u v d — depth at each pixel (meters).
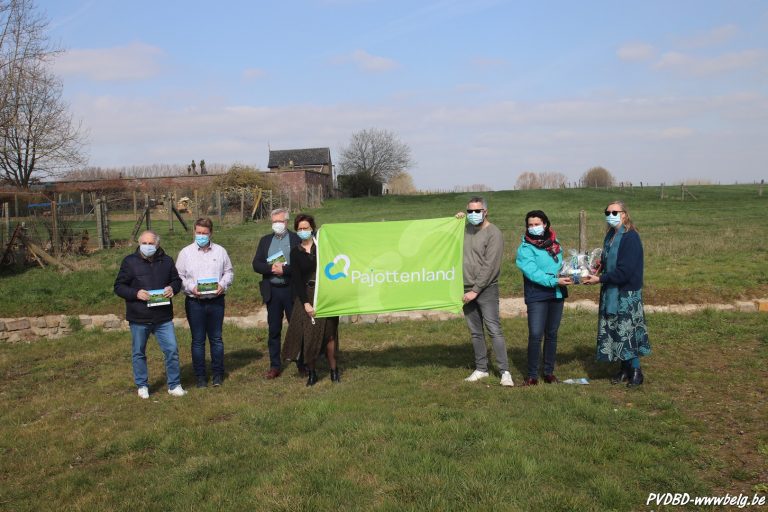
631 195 49.28
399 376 7.30
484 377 6.99
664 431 5.13
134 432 5.84
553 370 6.97
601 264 6.66
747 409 5.55
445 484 4.23
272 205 35.34
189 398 7.02
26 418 6.67
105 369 8.69
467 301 6.75
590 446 4.80
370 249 6.88
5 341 11.20
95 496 4.49
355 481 4.38
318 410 6.04
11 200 27.19
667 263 13.73
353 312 6.89
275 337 7.80
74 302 12.88
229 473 4.73
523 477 4.32
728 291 11.16
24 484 4.90
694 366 7.15
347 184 73.12
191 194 43.19
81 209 30.94
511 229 23.52
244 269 14.67
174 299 12.86
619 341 6.37
